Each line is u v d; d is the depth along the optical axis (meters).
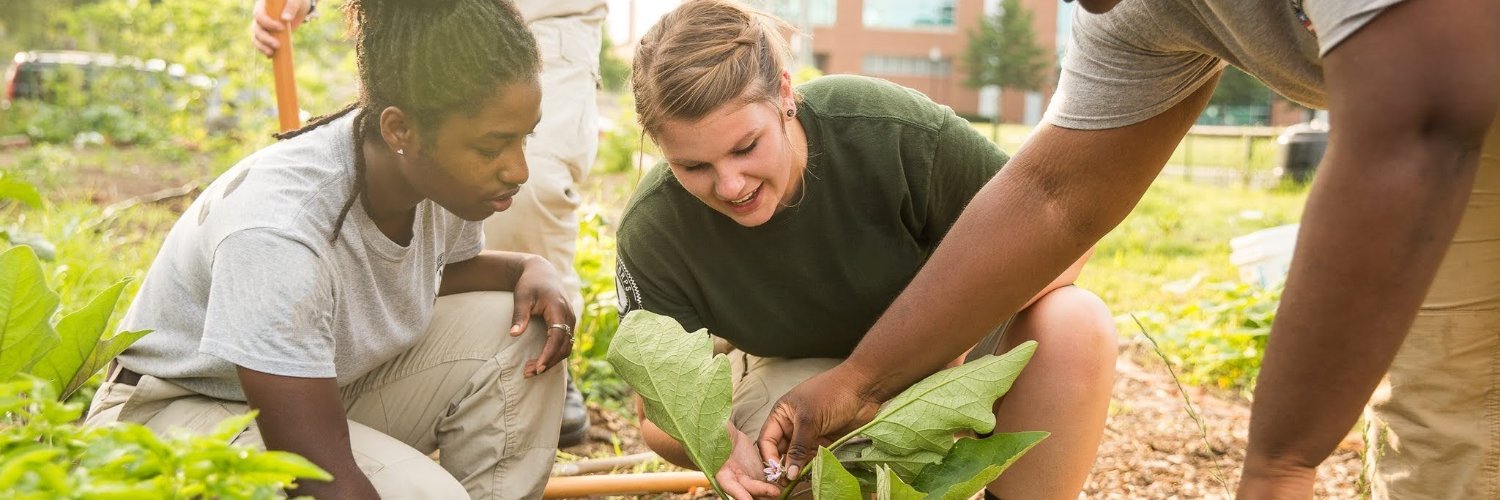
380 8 1.82
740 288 2.26
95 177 9.27
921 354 2.01
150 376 2.05
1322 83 1.57
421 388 2.32
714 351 2.73
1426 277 1.28
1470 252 1.97
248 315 1.82
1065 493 2.14
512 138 1.88
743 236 2.18
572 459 3.16
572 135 3.17
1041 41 47.56
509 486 2.31
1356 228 1.27
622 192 8.57
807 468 1.99
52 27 16.86
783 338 2.34
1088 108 1.84
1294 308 1.35
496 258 2.44
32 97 15.05
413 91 1.80
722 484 2.00
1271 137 14.28
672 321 2.03
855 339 2.37
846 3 47.56
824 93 2.18
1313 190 1.33
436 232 2.20
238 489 1.12
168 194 7.64
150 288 2.07
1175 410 3.76
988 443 1.88
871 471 2.03
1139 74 1.78
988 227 1.95
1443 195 1.24
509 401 2.29
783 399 2.09
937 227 2.28
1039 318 2.12
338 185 1.94
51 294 1.62
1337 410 1.37
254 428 2.03
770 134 1.93
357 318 2.07
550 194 3.12
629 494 2.82
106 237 5.14
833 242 2.20
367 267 2.03
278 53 2.76
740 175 1.92
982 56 42.00
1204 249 7.66
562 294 2.36
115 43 13.06
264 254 1.83
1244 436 3.45
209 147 10.98
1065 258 1.95
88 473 1.09
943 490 1.87
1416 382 2.08
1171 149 1.90
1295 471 1.43
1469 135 1.22
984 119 48.06
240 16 10.98
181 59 12.19
